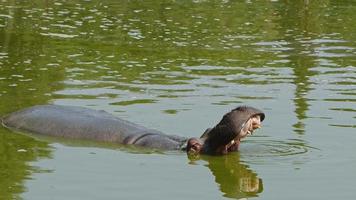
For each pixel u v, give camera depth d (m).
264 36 73.19
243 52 64.62
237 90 49.22
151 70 56.00
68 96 46.81
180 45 67.25
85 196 29.53
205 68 57.19
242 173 32.81
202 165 33.97
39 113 40.53
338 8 95.31
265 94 48.03
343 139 37.75
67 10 87.19
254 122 35.28
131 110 43.31
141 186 30.86
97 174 32.38
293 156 35.22
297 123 40.72
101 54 62.28
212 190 30.62
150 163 34.09
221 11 89.75
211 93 48.22
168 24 79.00
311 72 56.09
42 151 35.78
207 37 71.75
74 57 60.75
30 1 93.75
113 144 37.19
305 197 29.72
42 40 68.06
